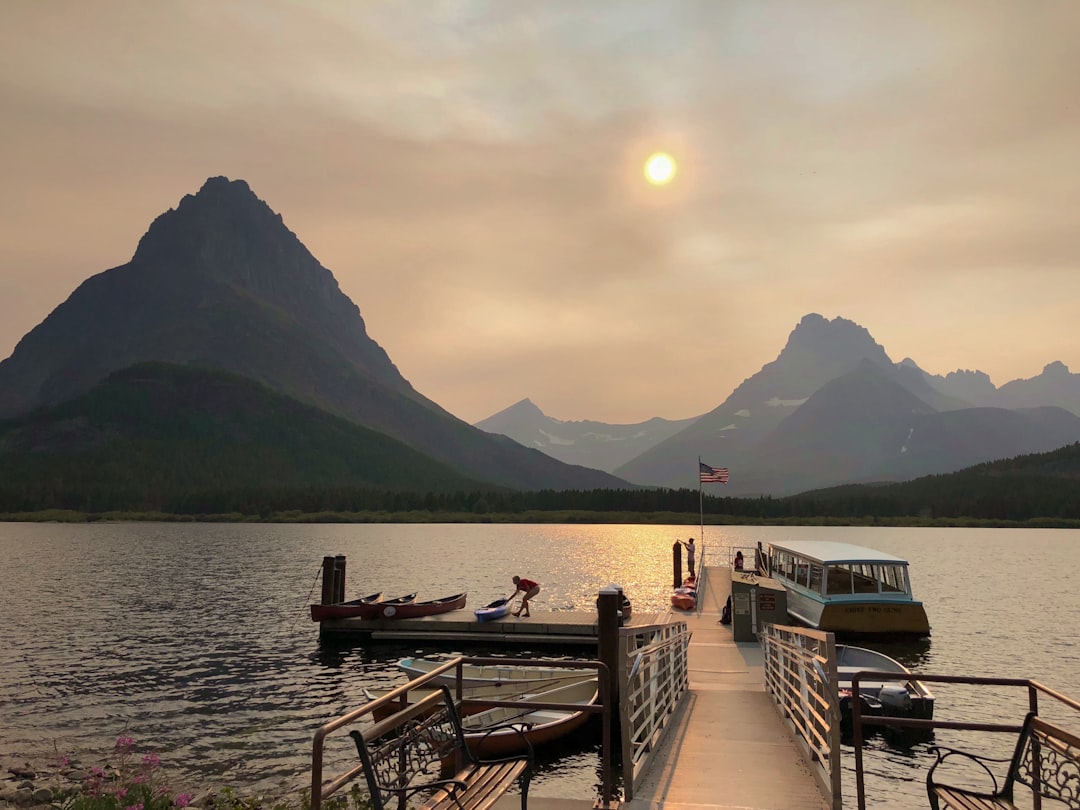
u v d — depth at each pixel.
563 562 88.94
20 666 30.70
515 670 21.27
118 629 40.53
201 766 18.16
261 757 18.78
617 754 17.56
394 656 32.34
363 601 37.97
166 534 165.12
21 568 80.25
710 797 9.78
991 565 88.12
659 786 10.30
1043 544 134.38
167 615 46.06
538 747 17.72
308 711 23.39
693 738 13.51
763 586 27.75
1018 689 26.02
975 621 43.38
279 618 44.69
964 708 23.31
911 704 18.83
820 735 10.59
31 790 15.81
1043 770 7.27
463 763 7.80
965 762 17.86
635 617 34.03
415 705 6.96
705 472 45.97
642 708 11.48
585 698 18.98
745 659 24.09
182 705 24.14
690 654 25.05
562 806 8.87
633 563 87.25
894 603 31.30
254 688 26.55
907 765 17.62
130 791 12.53
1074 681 27.88
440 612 36.56
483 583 64.50
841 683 19.75
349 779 5.77
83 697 25.28
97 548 116.94
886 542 140.75
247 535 162.50
